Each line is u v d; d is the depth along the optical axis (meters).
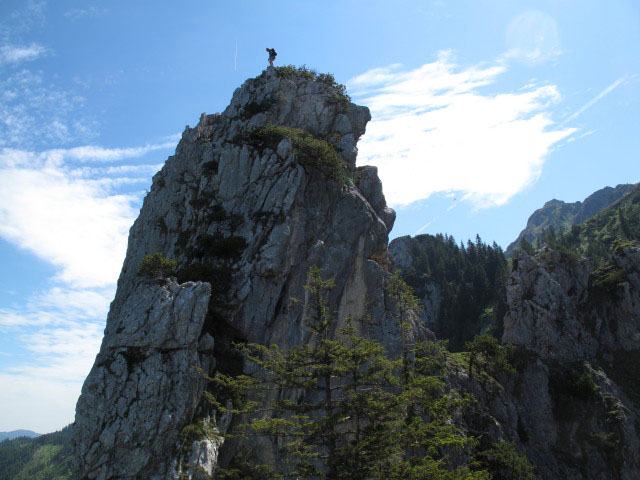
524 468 63.50
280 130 61.25
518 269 99.19
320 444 33.94
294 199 54.81
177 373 38.50
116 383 37.00
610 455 77.56
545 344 90.50
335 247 57.97
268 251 51.09
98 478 34.28
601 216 163.62
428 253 165.00
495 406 76.50
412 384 38.16
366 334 57.09
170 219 61.56
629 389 86.12
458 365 79.69
